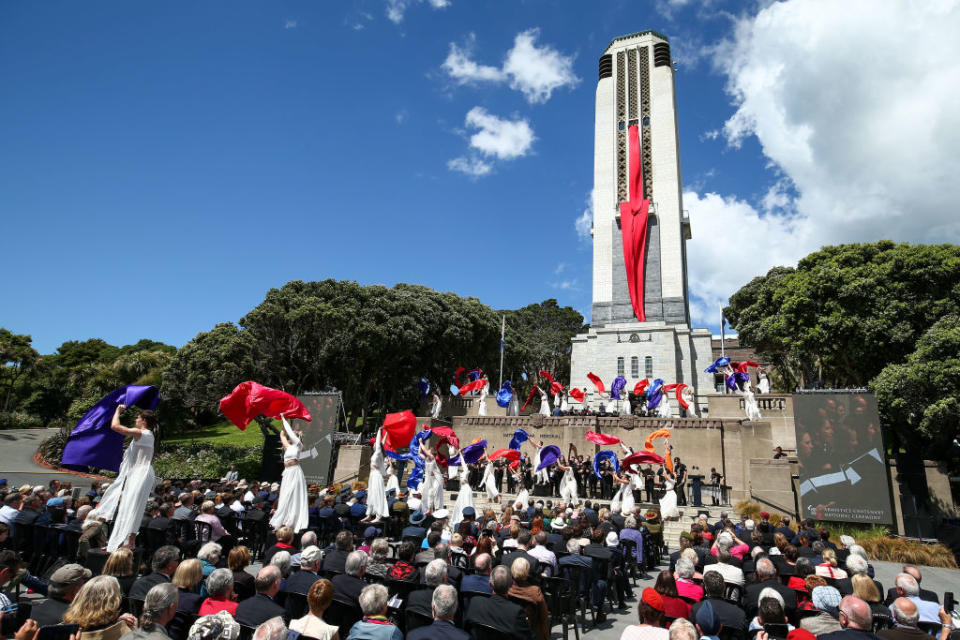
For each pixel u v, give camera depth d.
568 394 51.00
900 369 25.78
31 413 58.69
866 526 22.19
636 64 60.09
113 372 46.38
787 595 8.05
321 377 41.16
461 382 52.31
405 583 7.72
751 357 60.31
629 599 12.52
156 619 4.82
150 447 8.50
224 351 35.66
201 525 11.33
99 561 7.65
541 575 8.98
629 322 52.09
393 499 16.98
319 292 41.81
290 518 10.78
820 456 23.17
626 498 18.92
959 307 28.95
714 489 26.16
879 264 33.28
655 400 34.38
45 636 4.61
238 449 41.88
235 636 5.06
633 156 56.25
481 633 6.41
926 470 23.81
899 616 6.05
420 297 49.91
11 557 7.02
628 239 54.12
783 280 37.91
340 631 6.99
